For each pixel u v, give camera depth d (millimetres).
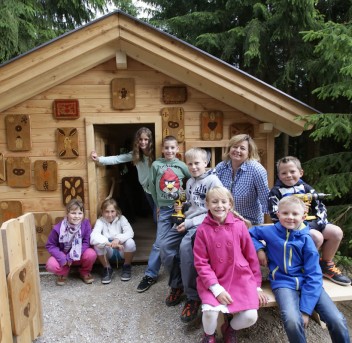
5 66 3264
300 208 2322
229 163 2990
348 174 3660
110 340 2555
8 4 5535
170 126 3705
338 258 3428
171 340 2549
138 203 6578
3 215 3711
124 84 3631
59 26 7156
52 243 3459
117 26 3322
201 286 2320
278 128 3691
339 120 3256
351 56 3268
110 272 3607
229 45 6180
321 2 5633
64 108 3617
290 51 5863
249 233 2562
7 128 3611
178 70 3527
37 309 2469
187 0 7656
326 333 2678
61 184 3729
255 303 2207
